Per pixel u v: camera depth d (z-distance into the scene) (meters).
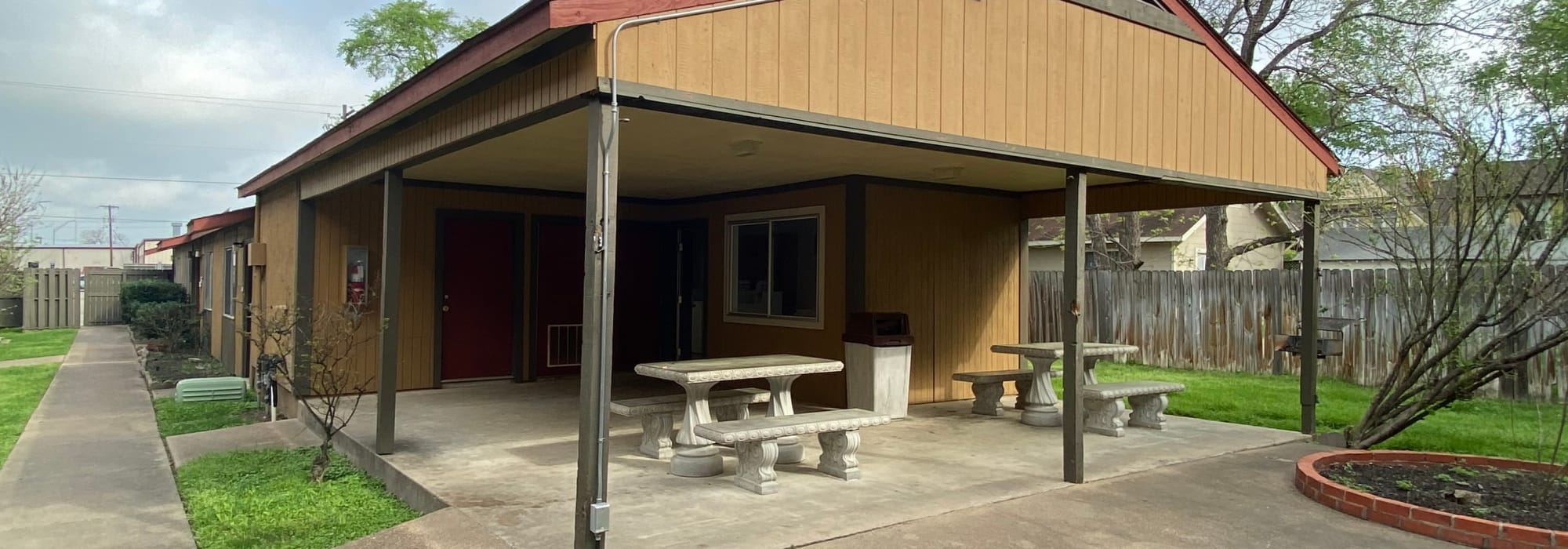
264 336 7.33
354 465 6.14
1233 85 6.60
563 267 9.73
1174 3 6.18
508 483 4.96
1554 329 8.10
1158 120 6.00
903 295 8.19
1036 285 13.73
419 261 8.77
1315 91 14.16
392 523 4.70
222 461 6.34
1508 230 6.08
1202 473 5.54
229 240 12.38
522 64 4.04
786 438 5.64
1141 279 12.56
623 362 10.16
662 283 10.37
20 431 7.93
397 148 5.63
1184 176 6.15
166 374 11.62
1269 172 6.86
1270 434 6.97
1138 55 5.89
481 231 9.21
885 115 4.48
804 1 4.18
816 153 6.29
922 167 7.12
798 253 8.38
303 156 7.39
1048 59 5.32
